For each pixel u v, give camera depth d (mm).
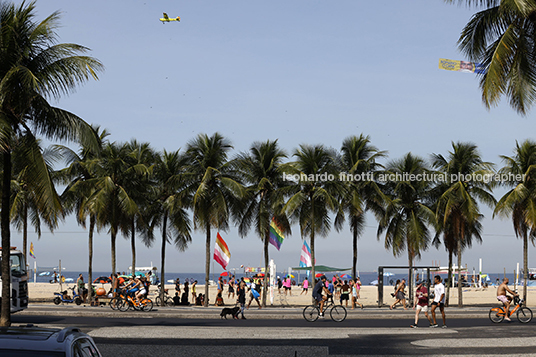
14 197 41250
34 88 17422
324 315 27078
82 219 41469
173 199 40469
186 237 43469
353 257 43844
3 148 17703
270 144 42156
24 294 24406
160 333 18188
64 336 5672
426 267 40375
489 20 15430
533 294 68188
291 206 39469
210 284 87625
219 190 40250
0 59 18406
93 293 43531
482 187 42594
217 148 40469
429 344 16438
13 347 5367
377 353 14812
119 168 40281
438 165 44250
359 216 43844
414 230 43750
